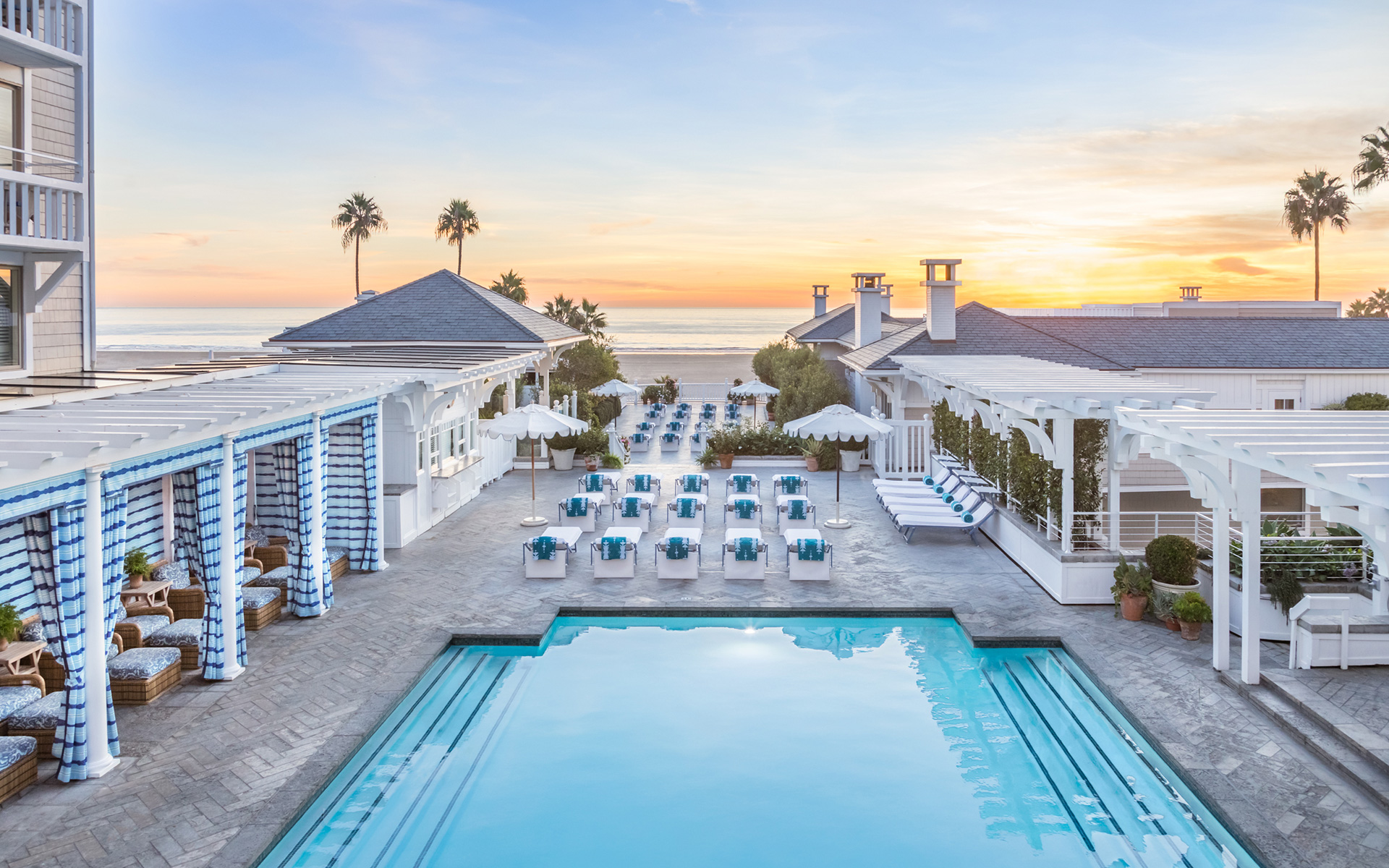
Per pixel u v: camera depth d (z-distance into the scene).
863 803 8.25
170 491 13.45
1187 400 13.52
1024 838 7.62
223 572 10.35
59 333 15.15
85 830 7.13
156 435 8.20
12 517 6.91
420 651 11.52
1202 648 11.61
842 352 41.00
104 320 196.62
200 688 10.20
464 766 8.95
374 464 15.38
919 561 16.47
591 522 18.91
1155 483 22.56
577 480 24.98
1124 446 13.57
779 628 13.40
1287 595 11.32
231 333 142.50
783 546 17.70
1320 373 23.16
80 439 7.60
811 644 12.71
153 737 8.91
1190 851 7.38
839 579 15.26
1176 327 26.12
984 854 7.36
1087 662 11.10
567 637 12.93
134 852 6.80
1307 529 13.95
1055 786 8.61
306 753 8.56
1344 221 59.81
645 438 32.47
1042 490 15.57
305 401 11.37
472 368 18.58
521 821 7.86
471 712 10.31
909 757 9.22
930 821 7.91
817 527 19.23
